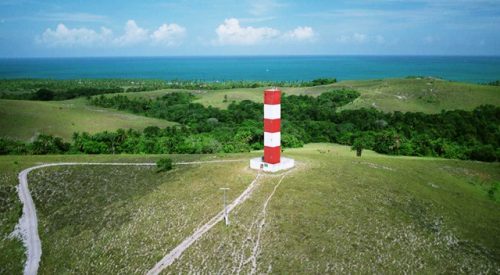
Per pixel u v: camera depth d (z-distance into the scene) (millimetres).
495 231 62250
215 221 59312
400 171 85125
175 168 84875
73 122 163750
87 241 62062
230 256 51750
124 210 68000
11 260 60844
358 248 52312
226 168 80188
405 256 51562
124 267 53875
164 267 51688
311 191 66375
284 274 47688
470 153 115250
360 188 69750
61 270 57000
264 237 54656
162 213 64500
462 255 53500
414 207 65812
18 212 72812
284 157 85188
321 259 50031
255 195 65500
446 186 81062
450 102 189500
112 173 85688
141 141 122688
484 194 82000
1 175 85625
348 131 150250
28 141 140375
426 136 129875
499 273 49969
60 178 84375
